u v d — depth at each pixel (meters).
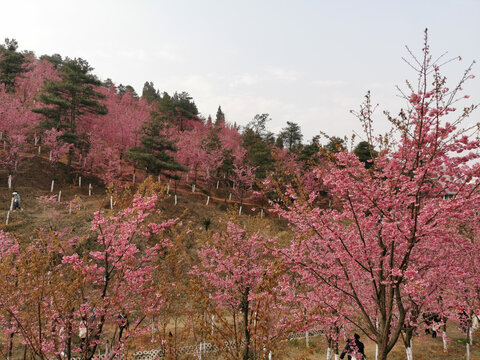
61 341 6.86
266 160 46.16
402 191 7.14
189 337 11.34
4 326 8.88
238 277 9.54
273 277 5.65
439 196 7.04
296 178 7.73
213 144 44.69
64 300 6.95
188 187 42.19
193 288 6.52
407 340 10.20
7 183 28.86
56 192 30.09
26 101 43.59
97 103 35.59
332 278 9.11
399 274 6.37
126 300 8.20
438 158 6.23
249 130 61.06
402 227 7.01
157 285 8.59
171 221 8.74
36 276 6.64
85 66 35.59
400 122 6.80
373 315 9.70
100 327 7.18
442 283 8.49
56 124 33.03
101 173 37.22
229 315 11.16
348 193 7.12
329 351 11.77
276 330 6.14
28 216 23.59
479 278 9.52
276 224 32.59
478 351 14.30
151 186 8.55
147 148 35.94
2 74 43.28
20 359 9.89
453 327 18.28
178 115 63.06
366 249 7.22
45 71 54.81
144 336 12.33
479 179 6.16
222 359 8.86
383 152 7.29
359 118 7.46
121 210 8.58
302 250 7.92
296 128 72.69
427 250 9.05
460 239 8.20
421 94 6.34
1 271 7.36
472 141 6.25
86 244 20.33
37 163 33.50
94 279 7.56
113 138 41.72
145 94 99.81
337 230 7.41
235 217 11.48
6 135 31.55
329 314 9.06
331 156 7.39
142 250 15.63
